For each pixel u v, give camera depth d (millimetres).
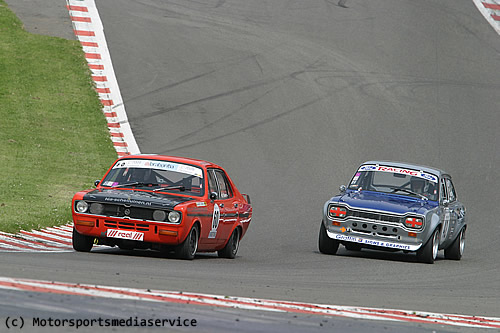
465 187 78062
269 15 131875
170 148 83562
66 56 107625
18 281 22516
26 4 127000
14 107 89812
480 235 60469
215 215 39406
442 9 138000
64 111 91188
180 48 114812
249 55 114750
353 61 116062
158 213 35781
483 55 122375
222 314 21266
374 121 96062
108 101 96250
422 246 44594
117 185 39438
